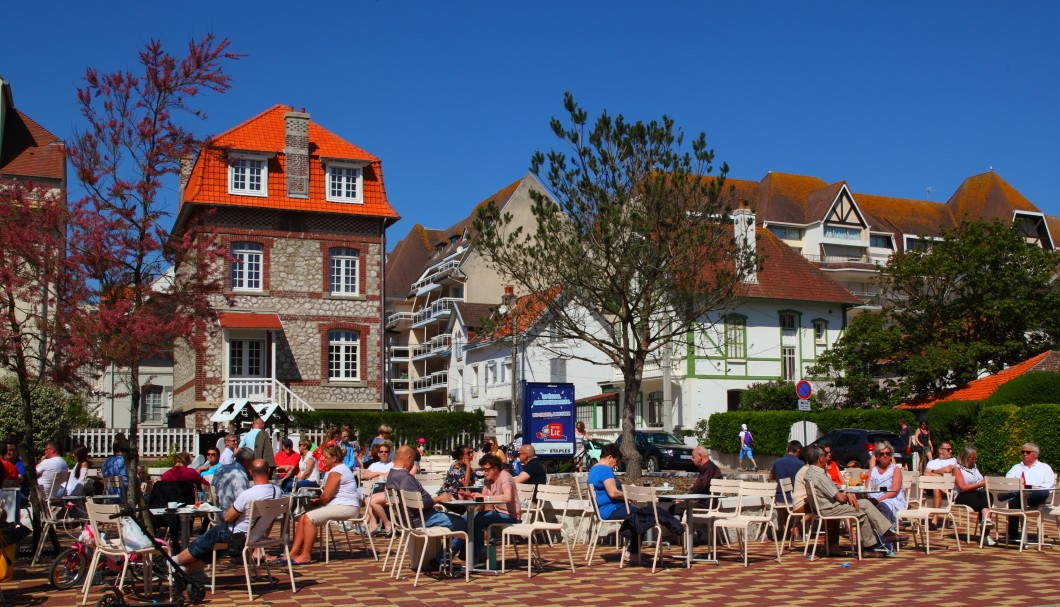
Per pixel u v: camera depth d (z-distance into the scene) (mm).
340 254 40156
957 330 37938
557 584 11922
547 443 27906
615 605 10422
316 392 39219
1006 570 12602
